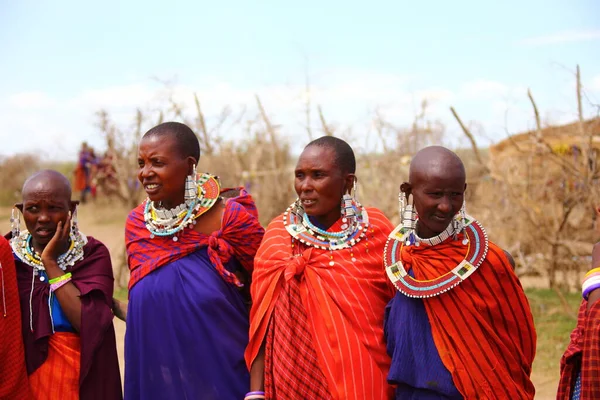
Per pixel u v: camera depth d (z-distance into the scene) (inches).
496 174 385.1
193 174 155.7
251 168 498.9
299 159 144.1
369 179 434.6
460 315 126.1
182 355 150.2
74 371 150.1
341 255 141.9
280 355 136.9
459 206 125.6
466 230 128.6
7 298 144.8
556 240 349.7
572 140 366.6
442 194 124.0
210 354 150.4
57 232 149.4
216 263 153.6
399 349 129.3
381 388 134.2
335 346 134.8
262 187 498.0
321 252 142.9
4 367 143.9
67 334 150.7
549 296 360.5
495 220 377.4
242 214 158.4
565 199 349.1
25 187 148.9
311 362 135.9
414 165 126.7
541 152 356.5
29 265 152.3
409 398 129.3
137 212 159.8
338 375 133.3
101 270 155.3
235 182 490.0
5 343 143.7
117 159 591.5
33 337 148.6
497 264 126.1
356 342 135.0
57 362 149.5
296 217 148.7
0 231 720.3
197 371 150.1
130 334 154.1
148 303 152.0
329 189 141.6
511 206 373.4
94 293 152.6
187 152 153.8
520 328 127.6
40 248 153.7
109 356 155.6
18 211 156.3
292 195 498.6
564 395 127.9
